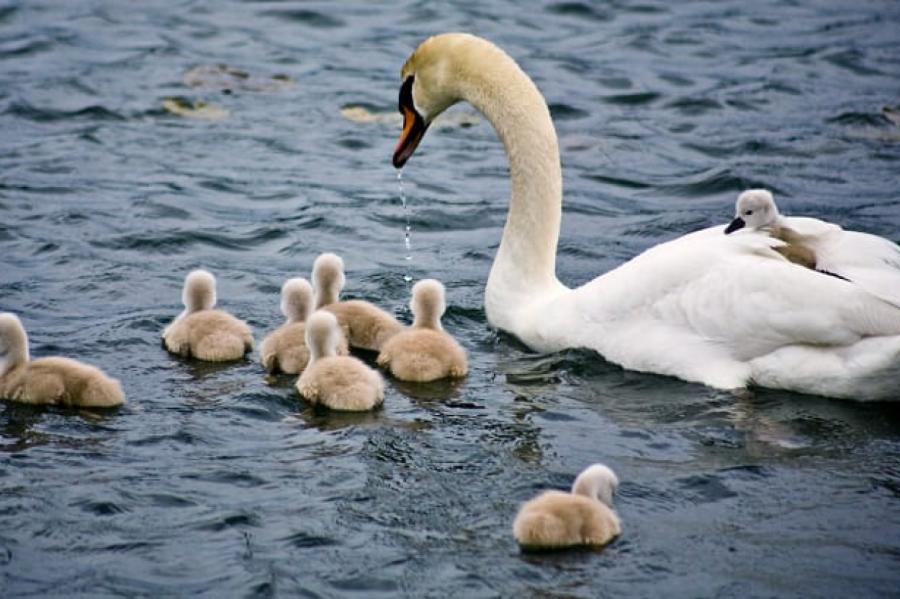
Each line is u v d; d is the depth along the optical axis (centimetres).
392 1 3077
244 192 2120
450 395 1458
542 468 1282
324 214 2044
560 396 1453
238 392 1449
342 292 1766
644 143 2352
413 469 1280
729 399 1430
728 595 1084
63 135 2328
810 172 2202
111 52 2733
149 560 1133
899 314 1384
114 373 1494
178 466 1281
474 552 1141
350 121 2441
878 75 2664
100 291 1742
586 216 2062
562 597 1080
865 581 1101
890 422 1373
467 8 3042
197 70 2652
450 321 1691
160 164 2220
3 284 1748
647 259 1527
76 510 1201
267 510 1205
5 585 1097
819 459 1298
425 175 2225
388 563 1127
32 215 1988
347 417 1395
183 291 1609
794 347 1426
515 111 1661
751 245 1475
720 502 1220
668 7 3083
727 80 2642
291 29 2906
